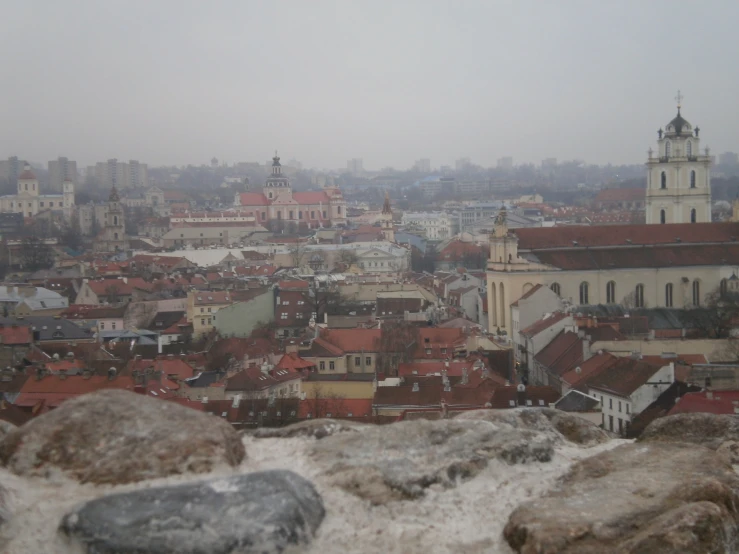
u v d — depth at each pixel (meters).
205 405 126.56
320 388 149.62
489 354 171.62
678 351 163.38
